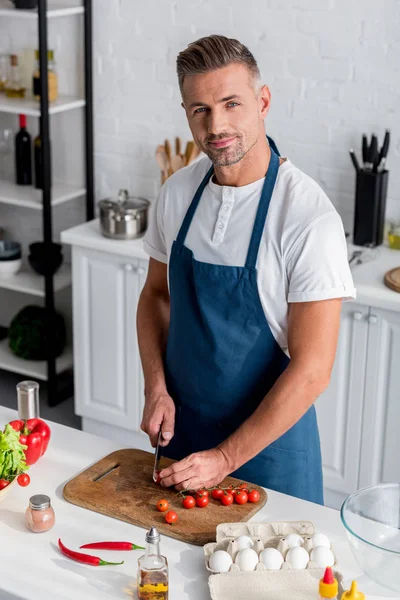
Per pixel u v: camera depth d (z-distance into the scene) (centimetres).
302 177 240
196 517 218
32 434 239
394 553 183
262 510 223
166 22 423
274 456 251
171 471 226
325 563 197
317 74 396
